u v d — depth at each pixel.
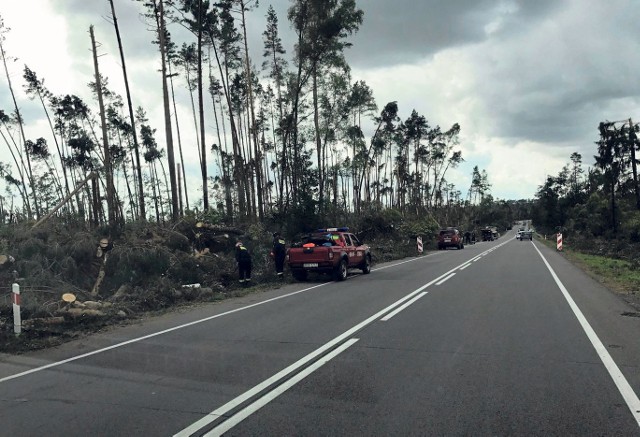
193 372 6.45
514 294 13.47
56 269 14.17
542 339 8.04
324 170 37.41
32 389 5.89
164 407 5.14
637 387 5.58
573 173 92.50
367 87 36.00
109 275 14.97
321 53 28.67
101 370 6.69
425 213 77.56
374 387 5.68
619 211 45.62
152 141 44.78
